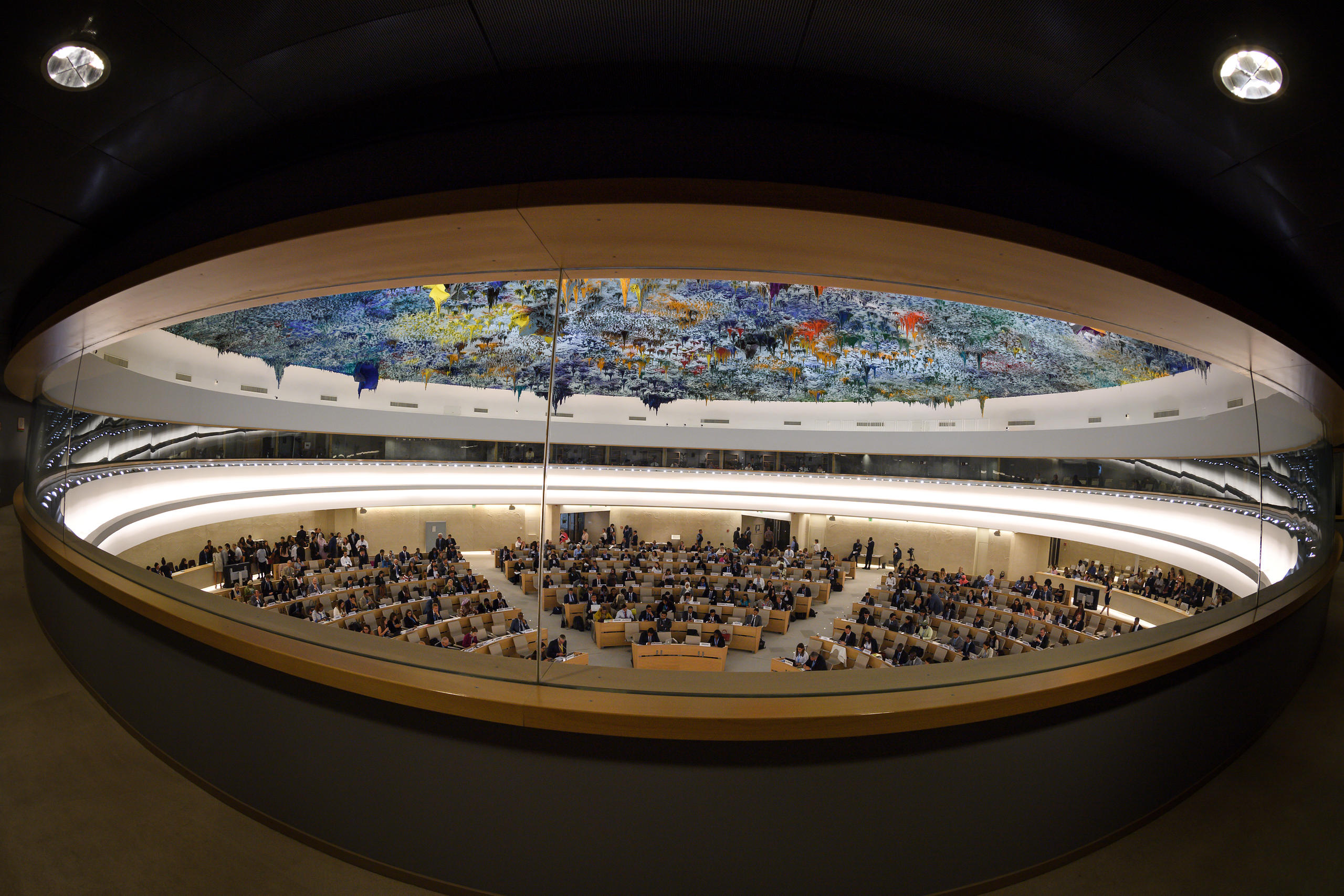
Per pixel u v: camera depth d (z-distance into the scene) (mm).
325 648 3447
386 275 4164
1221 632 4488
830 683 3168
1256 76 2607
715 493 26844
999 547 22688
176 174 3922
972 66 2760
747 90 3020
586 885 2945
